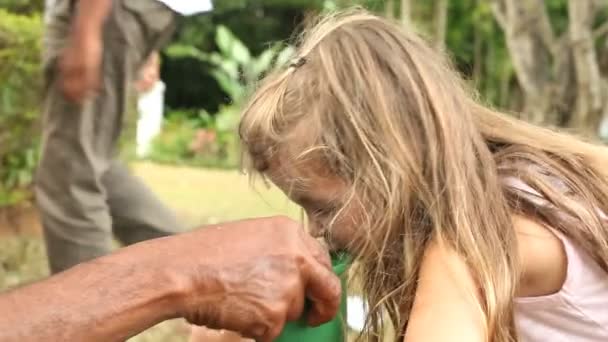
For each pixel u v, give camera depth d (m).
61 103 3.00
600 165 1.66
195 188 7.51
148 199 3.32
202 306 1.14
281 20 11.55
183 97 11.79
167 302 1.12
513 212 1.53
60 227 3.05
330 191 1.49
